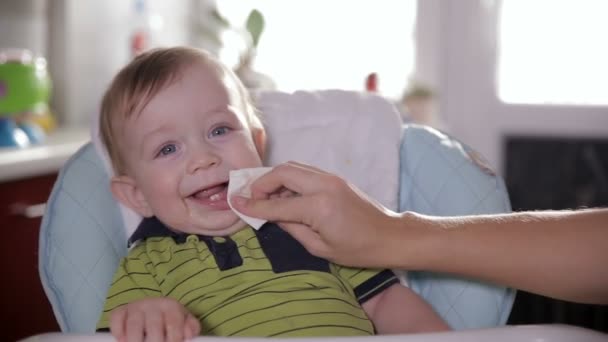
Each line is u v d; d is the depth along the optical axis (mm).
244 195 792
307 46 2469
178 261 964
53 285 949
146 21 2275
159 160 952
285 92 1180
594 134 2314
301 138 1126
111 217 1020
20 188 1494
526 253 666
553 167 2377
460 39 2389
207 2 2508
